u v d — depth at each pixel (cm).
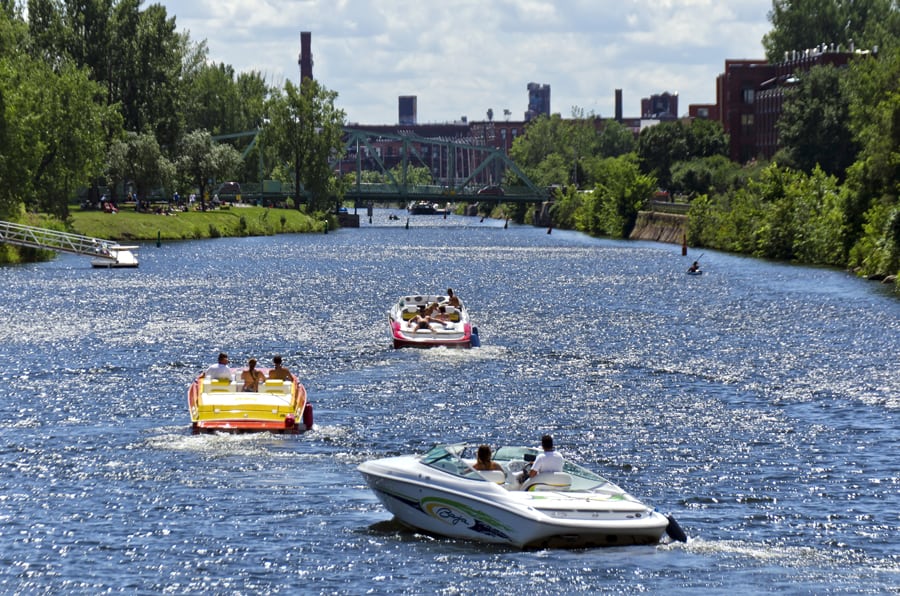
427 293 16700
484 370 9081
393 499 4931
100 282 17425
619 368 9269
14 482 5544
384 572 4416
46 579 4341
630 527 4484
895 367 9331
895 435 6725
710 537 4834
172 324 12162
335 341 10831
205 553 4612
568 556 4569
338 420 7038
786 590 4247
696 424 7031
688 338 11281
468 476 4756
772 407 7588
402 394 7969
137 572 4419
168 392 7931
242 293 16225
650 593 4219
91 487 5475
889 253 18650
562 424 7025
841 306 14462
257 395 6700
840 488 5572
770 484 5650
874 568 4484
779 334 11594
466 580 4334
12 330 11394
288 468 5853
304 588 4275
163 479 5622
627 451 6325
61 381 8338
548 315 13650
